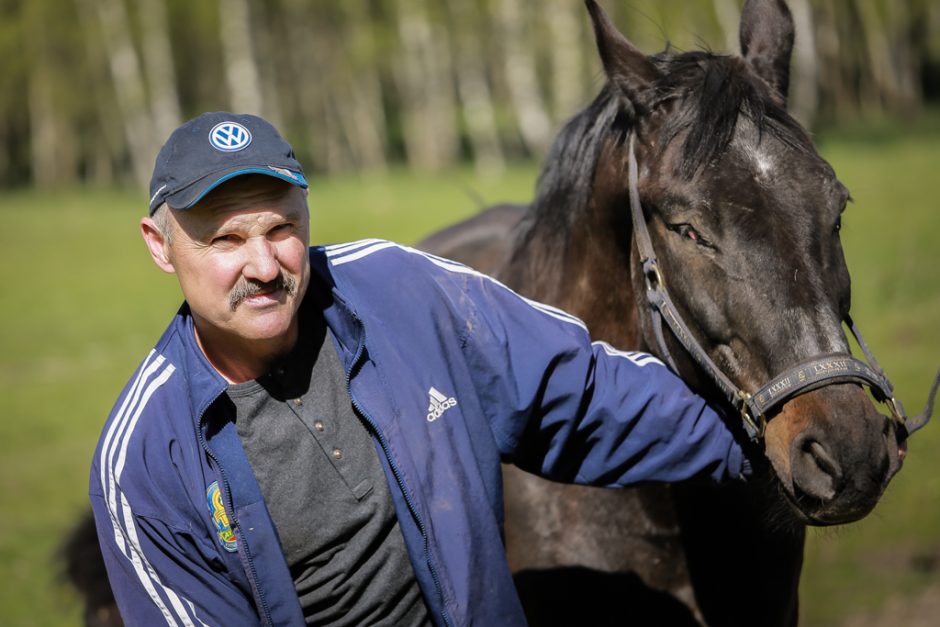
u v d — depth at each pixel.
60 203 49.12
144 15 53.00
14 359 17.03
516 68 51.75
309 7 57.09
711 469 3.57
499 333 3.29
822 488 3.05
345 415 3.18
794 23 4.04
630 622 4.21
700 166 3.39
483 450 3.26
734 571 4.13
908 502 8.34
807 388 3.12
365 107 58.75
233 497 3.06
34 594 7.96
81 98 59.28
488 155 53.59
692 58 3.80
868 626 6.70
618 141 4.01
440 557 3.09
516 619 3.24
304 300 3.24
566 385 3.35
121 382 15.05
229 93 57.28
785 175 3.32
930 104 65.19
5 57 58.41
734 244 3.28
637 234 3.72
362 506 3.16
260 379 3.15
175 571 3.12
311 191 43.69
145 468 3.05
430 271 3.34
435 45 57.12
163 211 2.99
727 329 3.33
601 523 4.17
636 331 4.17
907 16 63.47
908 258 17.00
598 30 3.85
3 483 10.79
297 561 3.17
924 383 10.77
